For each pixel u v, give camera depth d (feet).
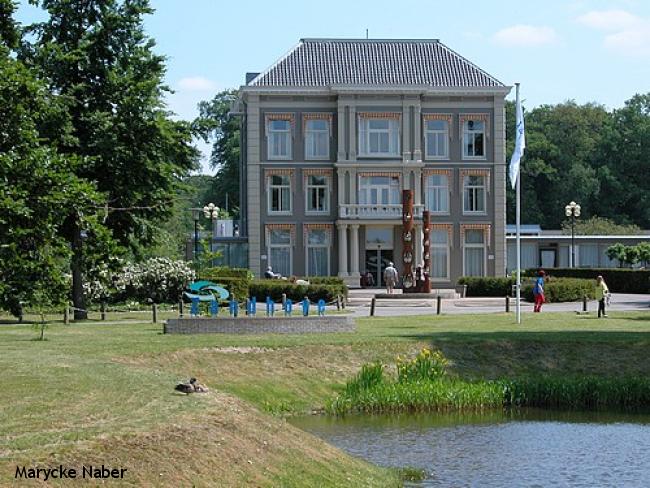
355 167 238.48
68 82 146.10
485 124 242.17
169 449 46.50
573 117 411.13
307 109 239.50
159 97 153.58
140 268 172.14
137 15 151.43
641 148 398.42
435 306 182.39
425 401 87.97
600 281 145.07
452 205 242.17
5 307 73.10
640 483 61.67
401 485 58.18
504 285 213.87
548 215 402.31
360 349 99.60
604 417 85.66
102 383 62.44
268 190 239.71
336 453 58.65
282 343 98.22
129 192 147.64
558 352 103.35
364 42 250.98
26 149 74.54
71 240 131.34
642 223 396.57
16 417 50.52
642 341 106.01
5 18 97.86
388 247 242.99
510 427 80.38
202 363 89.56
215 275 189.78
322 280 209.05
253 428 54.34
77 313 143.02
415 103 239.30
